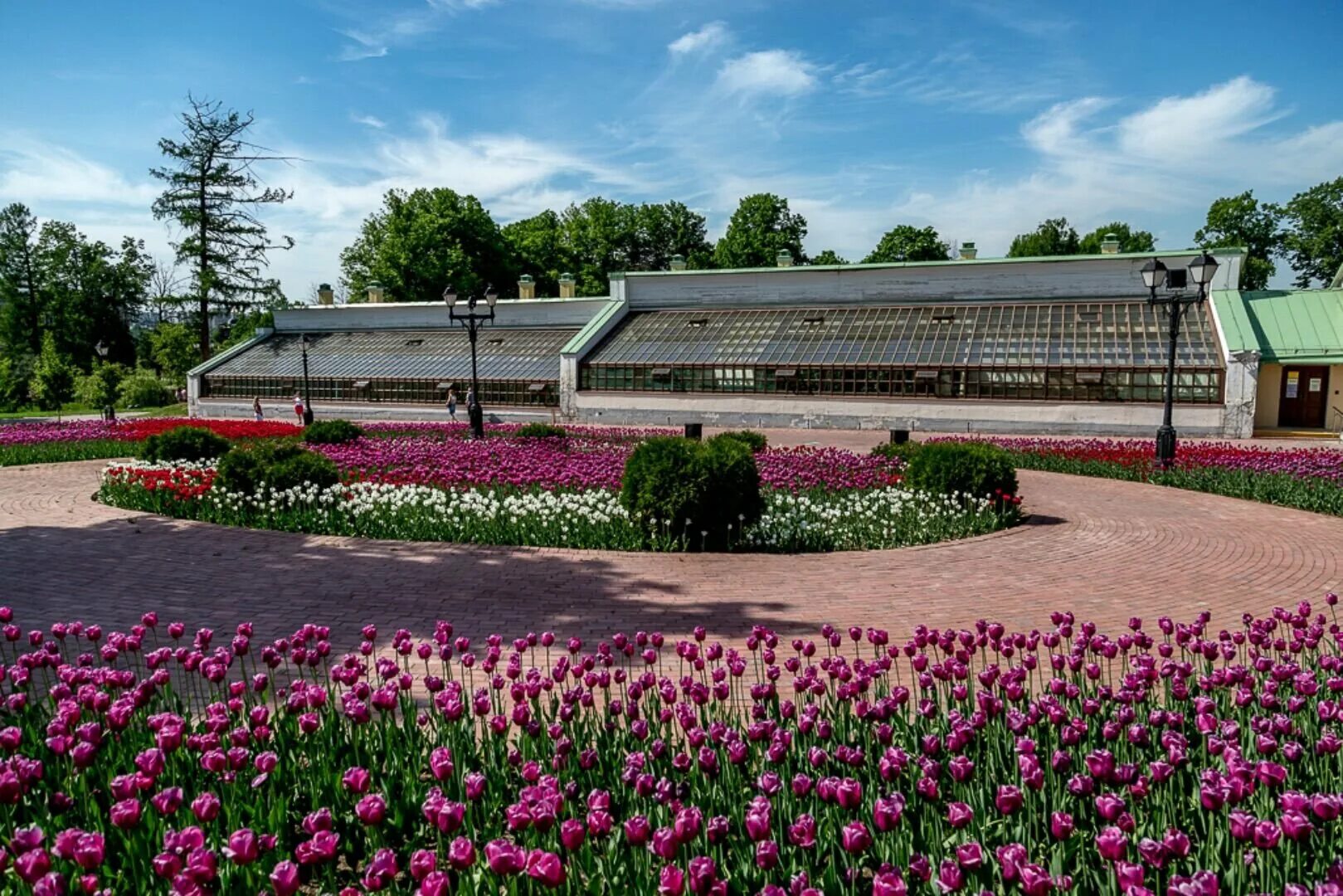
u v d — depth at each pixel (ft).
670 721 15.84
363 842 13.52
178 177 204.13
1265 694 15.64
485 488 51.44
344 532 41.55
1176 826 12.41
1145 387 104.42
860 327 126.82
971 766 12.16
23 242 257.55
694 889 9.05
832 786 11.51
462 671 23.44
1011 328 118.01
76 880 10.66
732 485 38.65
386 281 201.57
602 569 34.76
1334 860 11.35
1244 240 201.36
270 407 152.76
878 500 46.21
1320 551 39.22
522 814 10.46
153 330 266.16
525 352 143.23
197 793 13.94
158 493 47.57
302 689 15.70
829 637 19.13
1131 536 42.93
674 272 143.95
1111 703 16.78
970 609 29.60
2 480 64.03
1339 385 107.14
